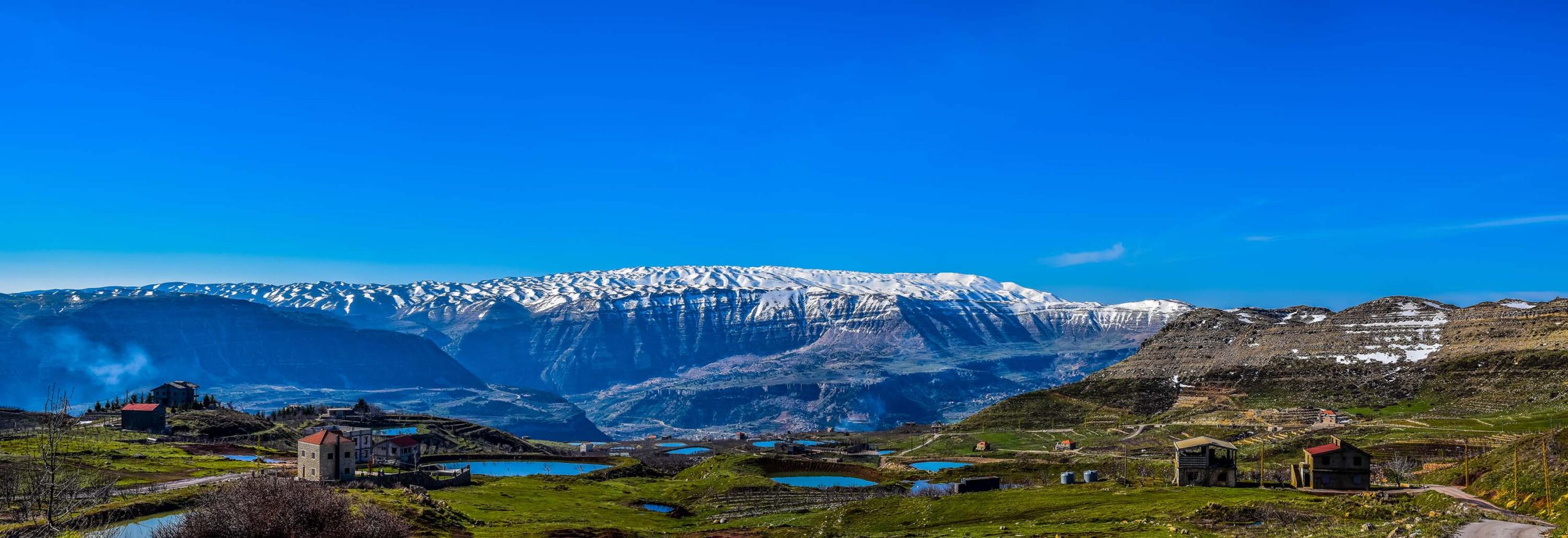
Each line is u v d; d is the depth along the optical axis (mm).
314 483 122438
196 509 120875
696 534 190000
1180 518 145125
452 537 161500
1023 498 187625
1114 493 182500
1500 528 123125
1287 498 157875
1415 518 131625
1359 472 173750
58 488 131000
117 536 134875
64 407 136625
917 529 174625
